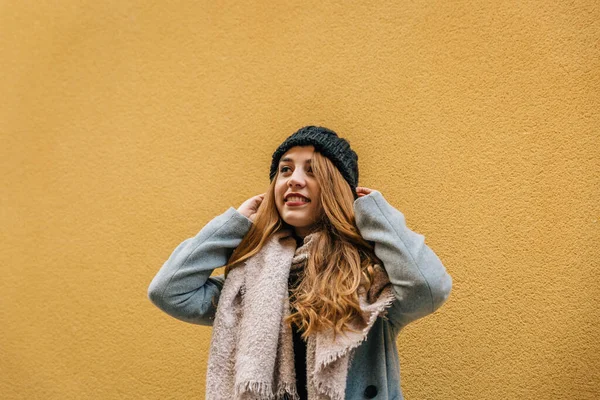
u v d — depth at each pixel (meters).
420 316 1.04
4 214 1.96
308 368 1.00
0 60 2.15
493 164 1.44
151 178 1.80
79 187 1.88
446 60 1.55
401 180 1.52
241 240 1.19
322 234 1.13
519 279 1.36
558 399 1.26
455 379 1.35
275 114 1.70
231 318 1.09
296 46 1.73
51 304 1.80
